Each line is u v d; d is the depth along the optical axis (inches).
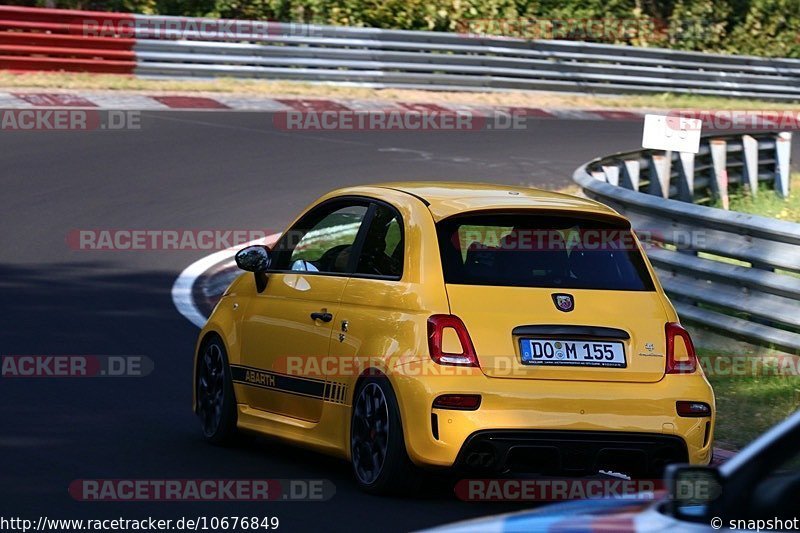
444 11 4222.4
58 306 1627.7
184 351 1444.4
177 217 2181.3
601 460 906.1
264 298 1093.8
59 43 3245.6
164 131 2854.3
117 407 1205.1
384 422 921.5
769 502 433.7
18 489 909.2
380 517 872.9
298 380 1024.2
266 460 1063.0
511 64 3860.7
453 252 933.8
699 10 4901.6
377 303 953.5
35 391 1242.0
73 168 2460.6
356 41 3604.8
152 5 3838.6
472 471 901.2
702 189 2605.8
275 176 2519.7
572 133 3312.0
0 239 1973.4
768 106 4308.6
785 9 5137.8
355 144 2910.9
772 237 1441.9
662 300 958.4
